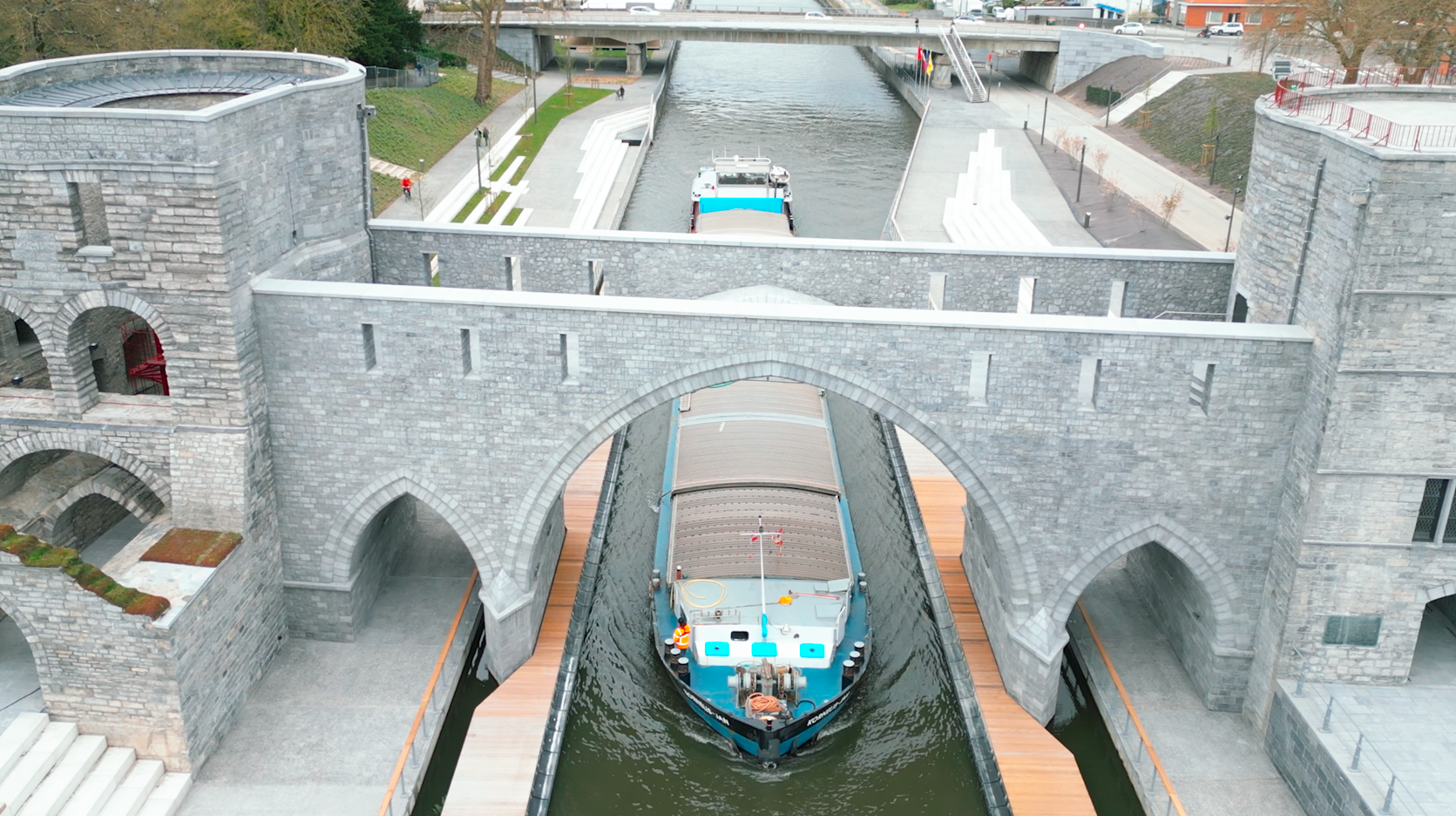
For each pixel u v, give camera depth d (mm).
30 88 31703
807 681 30578
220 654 28469
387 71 87562
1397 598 27516
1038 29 115125
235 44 71062
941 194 75562
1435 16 61094
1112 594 35719
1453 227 23781
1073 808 27422
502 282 36188
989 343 27625
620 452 45031
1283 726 28016
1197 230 63156
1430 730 26656
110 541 35094
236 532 29156
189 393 28688
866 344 27984
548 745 29484
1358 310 24766
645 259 35781
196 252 27062
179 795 26656
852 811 28438
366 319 28766
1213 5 124438
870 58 145750
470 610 34219
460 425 29797
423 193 70688
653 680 32562
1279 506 28328
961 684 31984
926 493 41656
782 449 39000
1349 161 24750
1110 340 27234
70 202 26828
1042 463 28781
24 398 30156
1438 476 26125
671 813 28188
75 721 27062
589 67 123500
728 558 33375
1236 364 27078
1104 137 91000
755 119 106688
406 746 28703
